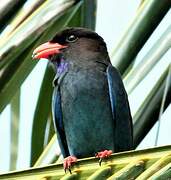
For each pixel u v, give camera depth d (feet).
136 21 25.58
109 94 36.76
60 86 37.47
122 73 25.84
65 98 36.94
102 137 36.29
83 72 37.29
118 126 36.78
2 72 23.89
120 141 37.19
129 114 37.45
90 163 16.69
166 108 26.35
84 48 38.81
